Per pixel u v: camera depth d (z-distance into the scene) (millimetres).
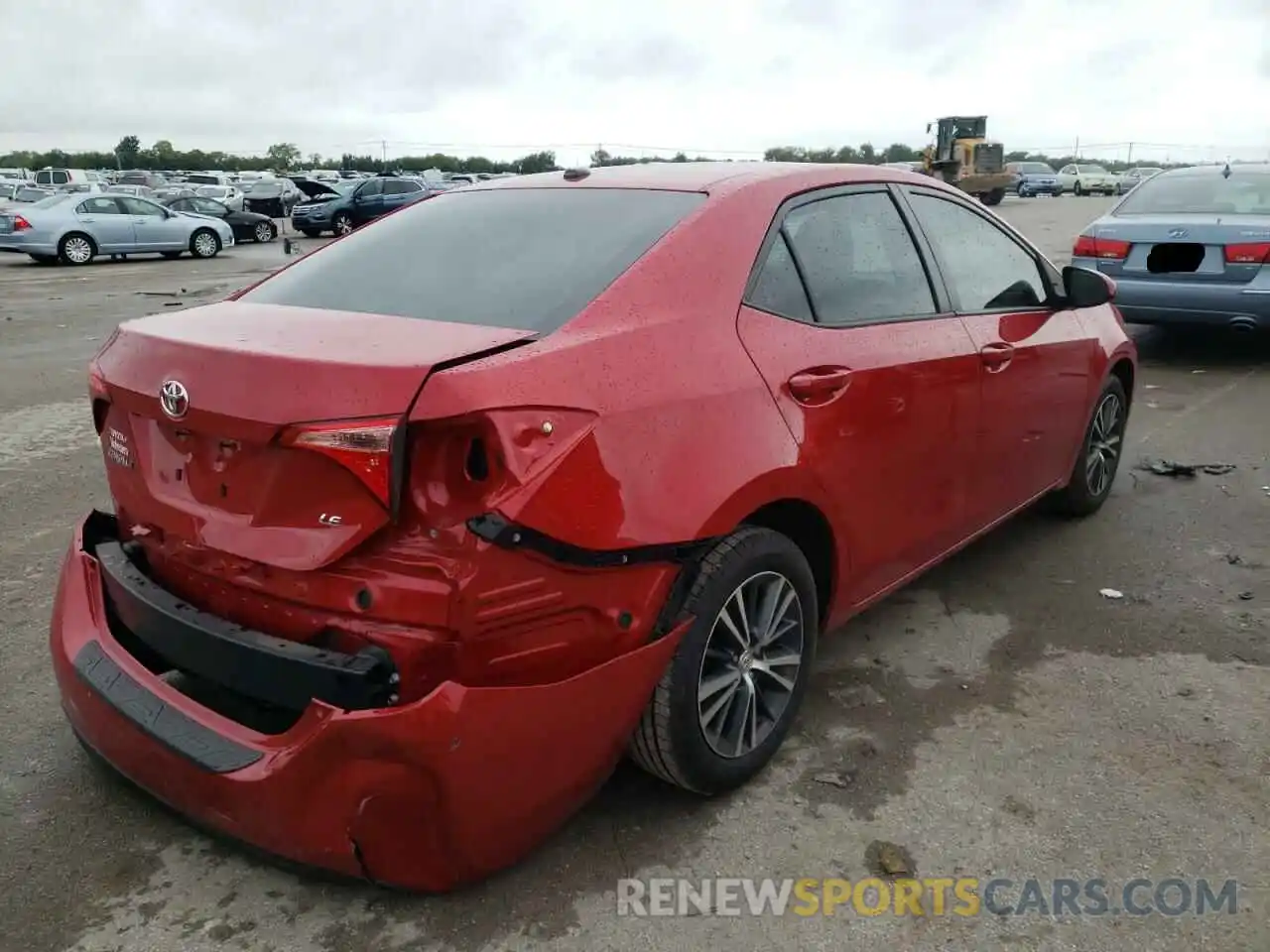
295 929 2479
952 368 3590
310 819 2271
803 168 3418
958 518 3859
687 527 2574
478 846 2361
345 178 53406
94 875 2660
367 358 2277
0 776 3062
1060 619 4125
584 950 2410
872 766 3117
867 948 2422
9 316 13023
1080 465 4984
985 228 4148
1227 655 3814
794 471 2891
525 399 2303
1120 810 2906
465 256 3047
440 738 2189
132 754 2553
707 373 2717
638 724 2717
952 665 3744
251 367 2338
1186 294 8219
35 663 3727
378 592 2285
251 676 2402
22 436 6965
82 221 21672
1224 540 4957
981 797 2967
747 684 2939
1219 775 3066
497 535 2232
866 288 3393
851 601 3400
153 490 2711
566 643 2432
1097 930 2471
